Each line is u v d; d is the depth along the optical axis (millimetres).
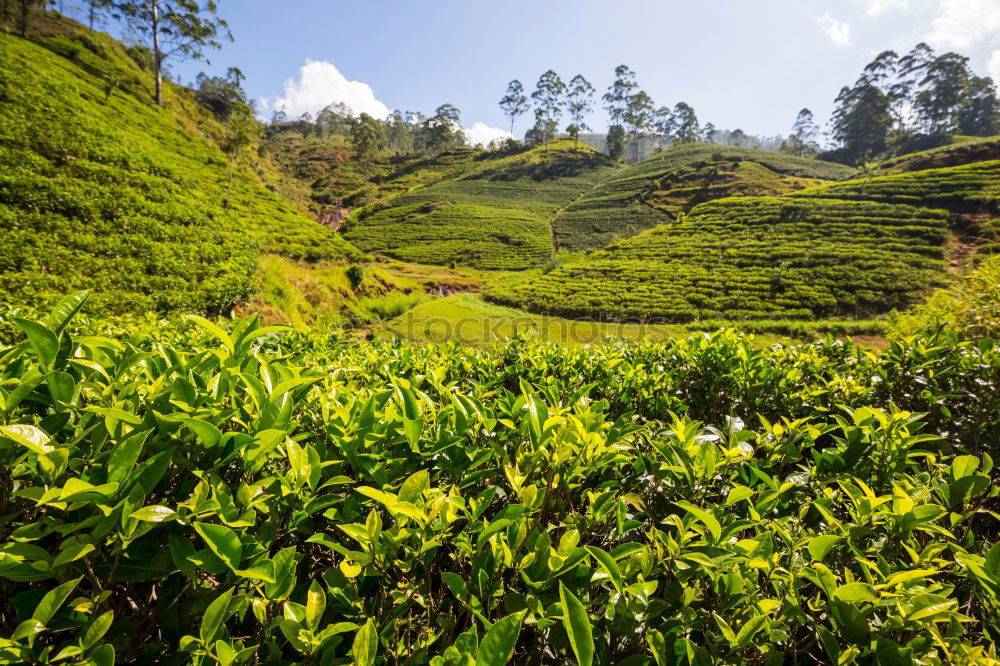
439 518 1160
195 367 1621
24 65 29516
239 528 1156
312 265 31453
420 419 1538
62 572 974
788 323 24375
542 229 70062
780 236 42531
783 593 1216
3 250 13273
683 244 45125
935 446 2734
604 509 1432
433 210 80375
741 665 1049
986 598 1234
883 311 27266
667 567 1306
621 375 3256
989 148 54969
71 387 1273
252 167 65438
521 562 1142
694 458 1602
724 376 3158
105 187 19922
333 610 1181
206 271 17766
